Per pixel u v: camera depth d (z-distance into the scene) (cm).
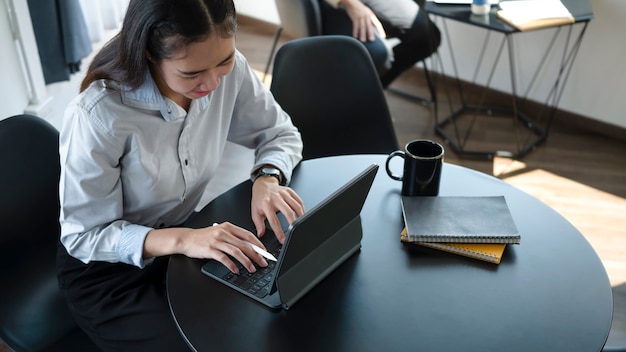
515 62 357
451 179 158
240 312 118
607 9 316
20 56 253
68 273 151
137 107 138
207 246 129
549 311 119
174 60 122
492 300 121
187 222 158
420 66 397
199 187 160
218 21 120
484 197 145
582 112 341
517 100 363
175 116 142
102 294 146
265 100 166
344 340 112
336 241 129
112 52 133
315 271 124
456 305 120
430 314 118
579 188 292
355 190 124
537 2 295
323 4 310
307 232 116
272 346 111
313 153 204
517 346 111
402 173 162
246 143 172
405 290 123
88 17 309
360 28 300
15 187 155
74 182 137
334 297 122
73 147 136
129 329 141
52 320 154
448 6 296
